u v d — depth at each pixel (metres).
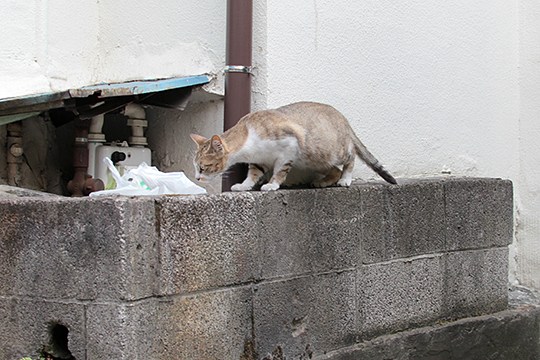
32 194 5.06
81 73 6.52
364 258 5.31
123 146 6.23
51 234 4.03
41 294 4.07
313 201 4.94
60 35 6.28
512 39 7.65
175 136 6.35
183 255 4.12
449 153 7.12
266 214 4.61
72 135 6.62
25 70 6.03
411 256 5.69
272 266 4.66
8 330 4.17
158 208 4.02
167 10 6.25
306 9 5.89
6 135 6.14
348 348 5.17
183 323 4.13
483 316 6.29
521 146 7.66
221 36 5.89
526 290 7.55
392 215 5.52
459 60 7.20
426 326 5.83
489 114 7.49
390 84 6.59
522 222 7.64
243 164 5.48
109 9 6.63
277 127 4.88
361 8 6.33
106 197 3.96
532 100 7.61
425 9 6.88
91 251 3.91
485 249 6.36
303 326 4.89
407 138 6.74
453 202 6.04
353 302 5.24
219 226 4.32
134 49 6.47
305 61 5.89
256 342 4.55
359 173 6.32
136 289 3.88
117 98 5.74
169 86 5.66
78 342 3.96
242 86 5.55
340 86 6.18
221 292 4.34
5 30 5.91
